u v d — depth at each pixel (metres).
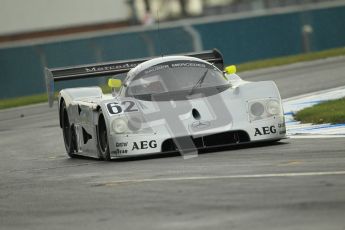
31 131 62.62
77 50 113.56
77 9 173.62
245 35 122.94
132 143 36.72
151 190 27.88
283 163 31.38
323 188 24.83
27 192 30.86
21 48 112.56
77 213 24.98
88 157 43.41
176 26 115.88
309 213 21.45
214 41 120.38
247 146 38.31
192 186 27.81
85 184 31.28
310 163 30.66
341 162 30.11
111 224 22.59
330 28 127.94
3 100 108.06
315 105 52.12
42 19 170.12
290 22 125.94
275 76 84.50
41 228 23.06
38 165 41.62
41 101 93.31
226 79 40.31
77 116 42.75
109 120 37.31
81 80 105.69
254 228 20.28
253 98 37.81
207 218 22.11
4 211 26.77
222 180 28.44
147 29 116.69
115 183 30.56
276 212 22.02
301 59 105.31
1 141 58.06
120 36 114.31
